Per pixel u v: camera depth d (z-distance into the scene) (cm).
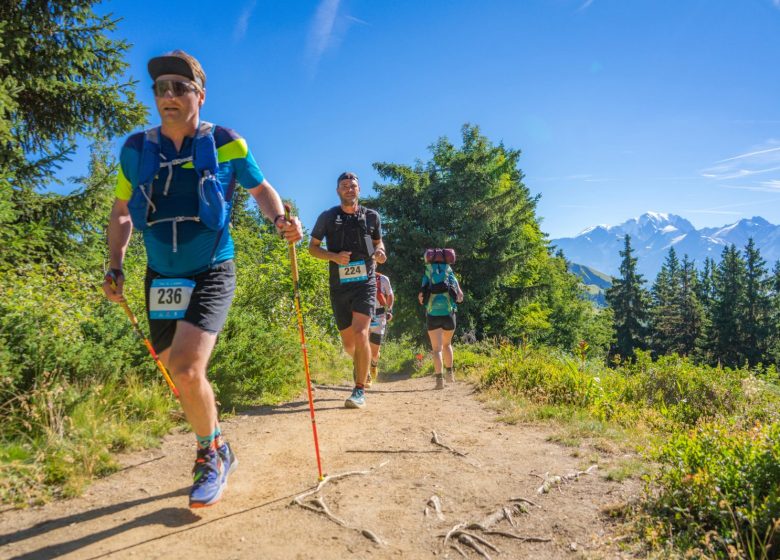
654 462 360
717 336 7119
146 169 263
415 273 2839
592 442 424
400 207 2958
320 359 941
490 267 3022
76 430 366
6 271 580
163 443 402
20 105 916
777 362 6725
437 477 332
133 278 709
